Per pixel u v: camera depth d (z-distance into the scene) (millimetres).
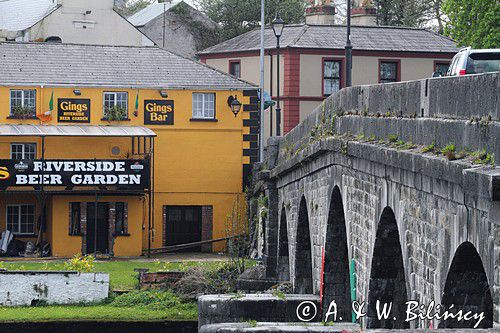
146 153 99812
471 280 27922
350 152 39844
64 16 126812
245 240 93375
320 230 52844
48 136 98000
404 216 32719
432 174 27734
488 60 51875
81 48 106125
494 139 24641
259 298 58375
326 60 111062
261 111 101000
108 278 75750
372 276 38562
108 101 103000
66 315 70875
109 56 105812
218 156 104375
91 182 97812
